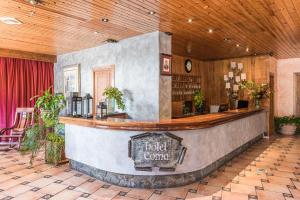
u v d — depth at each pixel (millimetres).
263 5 3463
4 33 4977
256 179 3975
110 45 5945
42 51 7125
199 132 3822
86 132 4074
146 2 3316
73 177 4066
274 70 8352
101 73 6281
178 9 3582
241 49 6777
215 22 4219
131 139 3574
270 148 6238
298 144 6719
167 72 4996
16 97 7125
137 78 5234
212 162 4152
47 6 3479
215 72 8883
